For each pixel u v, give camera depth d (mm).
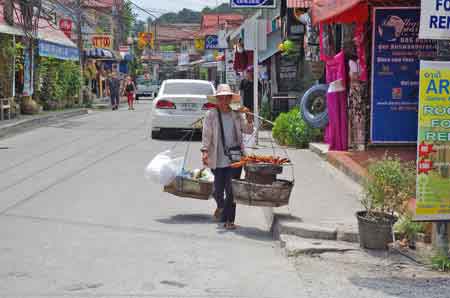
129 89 34844
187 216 8859
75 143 16938
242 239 7738
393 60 11633
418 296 5730
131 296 5613
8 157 14133
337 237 7484
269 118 21219
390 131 11875
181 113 17516
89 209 9070
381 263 6734
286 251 7117
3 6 24016
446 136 6473
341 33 13859
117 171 12289
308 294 5773
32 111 25406
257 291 5832
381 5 11430
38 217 8547
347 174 11047
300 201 9172
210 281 6086
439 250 6762
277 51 21734
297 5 16500
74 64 33406
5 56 22453
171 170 8656
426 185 6523
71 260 6668
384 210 7305
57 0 33406
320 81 17156
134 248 7172
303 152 14719
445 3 6336
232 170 8211
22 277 6098
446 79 6426
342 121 12828
